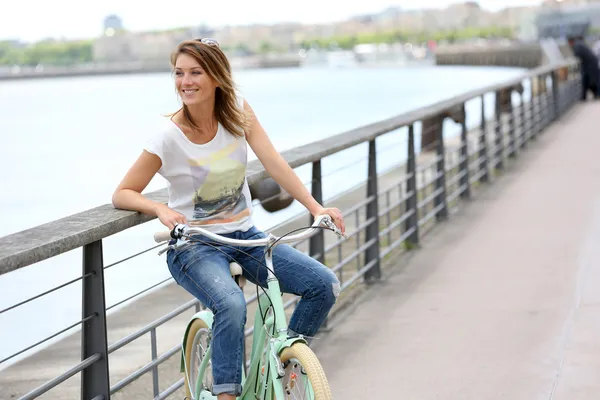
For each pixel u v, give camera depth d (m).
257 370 6.22
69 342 11.48
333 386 8.45
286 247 6.42
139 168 6.20
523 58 143.50
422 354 9.27
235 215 6.38
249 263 6.36
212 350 5.94
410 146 14.55
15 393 9.29
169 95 157.25
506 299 11.24
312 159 9.32
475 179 20.36
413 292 11.84
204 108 6.16
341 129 58.41
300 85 160.88
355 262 14.06
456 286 12.03
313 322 6.31
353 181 23.77
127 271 16.12
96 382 6.34
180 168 6.21
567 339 9.53
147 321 11.52
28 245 5.32
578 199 18.47
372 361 9.13
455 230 15.95
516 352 9.20
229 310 5.87
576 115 39.91
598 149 27.02
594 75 48.81
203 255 6.17
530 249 14.08
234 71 6.35
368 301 11.49
